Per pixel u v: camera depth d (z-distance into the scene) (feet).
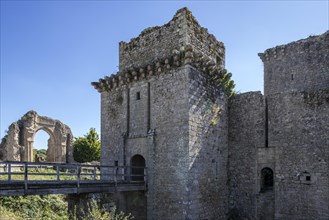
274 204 55.42
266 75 83.30
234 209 59.16
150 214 51.70
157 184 51.83
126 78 59.62
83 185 42.55
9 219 40.24
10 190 34.30
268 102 59.36
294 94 56.13
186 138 49.55
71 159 140.15
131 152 57.26
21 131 124.06
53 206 62.03
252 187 58.18
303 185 52.37
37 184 37.14
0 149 121.39
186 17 54.24
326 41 72.79
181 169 49.29
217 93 59.62
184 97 50.78
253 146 59.41
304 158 53.01
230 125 63.00
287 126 55.98
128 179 54.49
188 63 51.11
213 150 56.49
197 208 49.62
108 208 54.75
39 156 143.13
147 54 59.57
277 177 55.57
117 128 60.54
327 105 52.01
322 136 51.67
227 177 60.64
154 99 55.26
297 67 77.25
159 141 52.95
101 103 64.64
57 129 137.69
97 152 144.46
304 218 51.49
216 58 62.85
